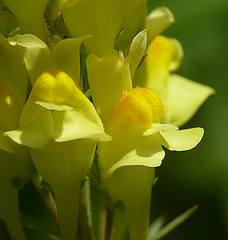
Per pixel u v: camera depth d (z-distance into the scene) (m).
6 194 0.15
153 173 0.14
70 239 0.14
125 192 0.14
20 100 0.14
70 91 0.14
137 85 0.15
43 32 0.14
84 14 0.14
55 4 0.14
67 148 0.14
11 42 0.14
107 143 0.14
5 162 0.14
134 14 0.14
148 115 0.14
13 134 0.13
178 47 0.18
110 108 0.14
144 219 0.14
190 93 0.17
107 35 0.14
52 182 0.14
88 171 0.14
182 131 0.14
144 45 0.14
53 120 0.14
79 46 0.14
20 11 0.14
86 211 0.15
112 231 0.15
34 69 0.14
